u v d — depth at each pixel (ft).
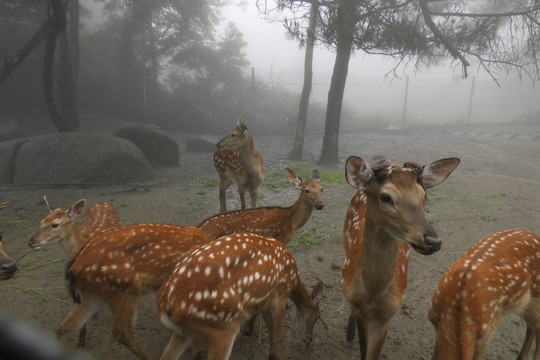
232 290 8.55
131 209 24.75
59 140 31.96
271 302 10.04
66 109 48.44
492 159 41.55
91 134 33.19
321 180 31.63
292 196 27.43
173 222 22.44
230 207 25.34
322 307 13.53
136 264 10.02
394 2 32.42
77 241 13.87
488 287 8.25
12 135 50.60
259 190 29.01
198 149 51.26
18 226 21.83
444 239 19.35
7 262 10.51
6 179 31.27
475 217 22.40
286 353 11.16
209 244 9.15
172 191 29.43
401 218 7.17
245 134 21.45
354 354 11.19
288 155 45.91
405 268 9.61
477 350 8.39
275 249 10.03
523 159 41.55
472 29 34.88
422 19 34.68
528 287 9.05
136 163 33.45
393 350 11.27
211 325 8.36
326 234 20.10
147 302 13.85
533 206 24.50
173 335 8.60
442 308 8.52
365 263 8.34
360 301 8.86
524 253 9.20
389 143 57.26
